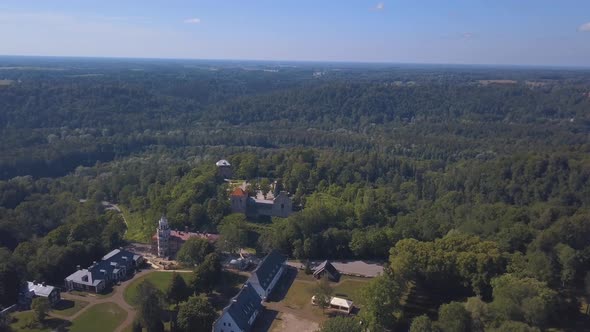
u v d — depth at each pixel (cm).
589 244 17788
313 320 15125
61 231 19712
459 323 12800
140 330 13662
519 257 16400
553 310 14112
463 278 16100
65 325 14662
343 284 17662
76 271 17700
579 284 16775
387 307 13900
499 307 13488
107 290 17050
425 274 16438
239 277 18125
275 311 15662
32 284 16425
